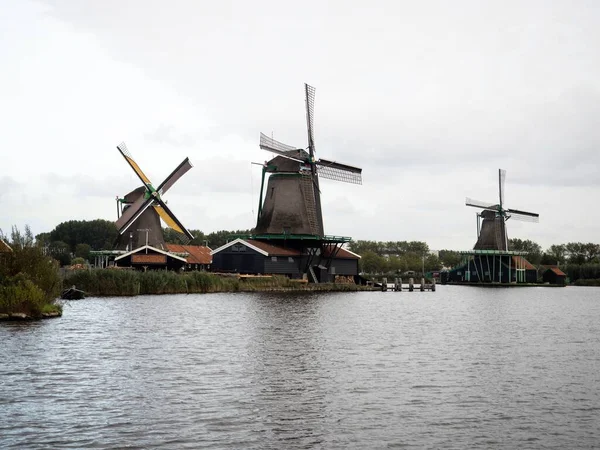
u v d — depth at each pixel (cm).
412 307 6475
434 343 3572
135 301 5819
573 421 1992
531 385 2464
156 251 8081
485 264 14025
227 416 1989
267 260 8488
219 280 7631
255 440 1788
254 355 3003
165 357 2908
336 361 2897
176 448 1716
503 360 3020
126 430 1845
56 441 1748
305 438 1809
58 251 12769
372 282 10631
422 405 2148
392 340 3662
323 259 9600
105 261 9012
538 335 4075
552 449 1752
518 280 14200
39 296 4294
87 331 3672
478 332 4188
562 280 15438
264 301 6234
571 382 2528
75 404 2084
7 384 2330
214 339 3484
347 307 6056
